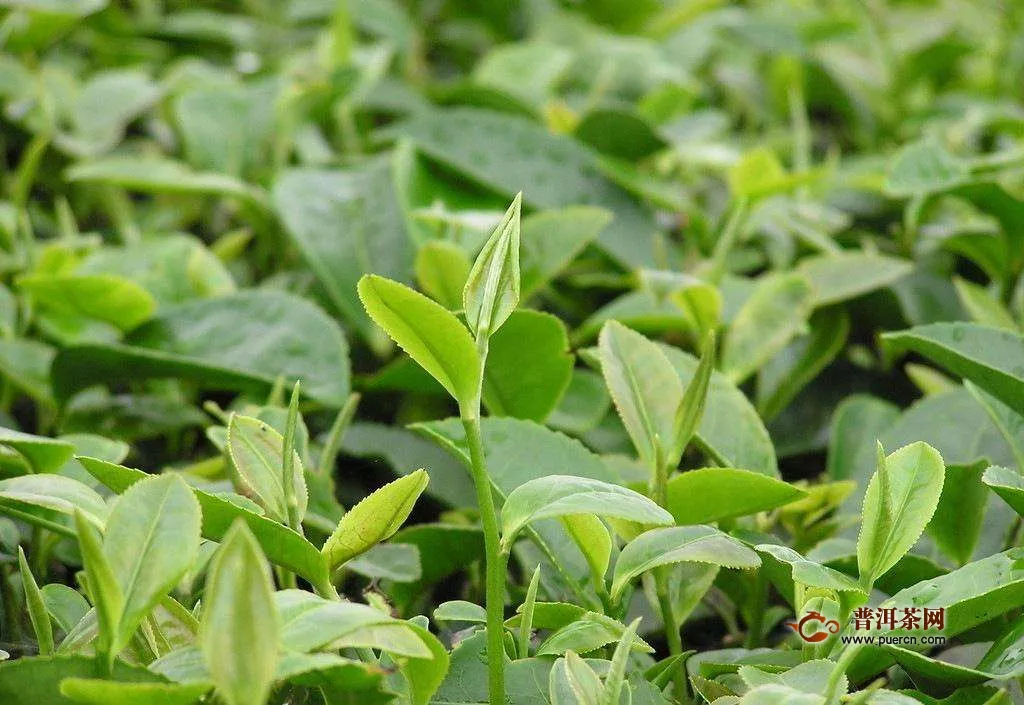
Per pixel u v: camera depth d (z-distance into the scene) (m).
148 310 0.83
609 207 0.94
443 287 0.82
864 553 0.66
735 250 0.99
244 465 0.68
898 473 0.66
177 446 0.86
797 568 0.66
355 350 0.90
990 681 0.69
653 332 0.86
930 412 0.79
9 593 0.72
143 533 0.63
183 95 1.06
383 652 0.67
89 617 0.66
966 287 0.84
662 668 0.69
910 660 0.66
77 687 0.61
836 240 1.01
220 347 0.82
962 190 0.85
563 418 0.82
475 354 0.64
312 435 0.85
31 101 1.09
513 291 0.65
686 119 1.12
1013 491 0.68
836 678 0.63
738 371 0.81
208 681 0.61
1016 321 0.87
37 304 0.84
